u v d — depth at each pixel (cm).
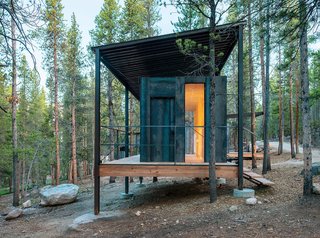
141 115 762
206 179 1067
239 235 459
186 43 596
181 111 753
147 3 1825
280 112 1934
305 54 646
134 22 1636
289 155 1811
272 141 3412
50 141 2133
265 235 449
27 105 2511
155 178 1256
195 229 509
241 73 683
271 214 546
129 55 781
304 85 656
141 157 757
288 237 435
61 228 655
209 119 747
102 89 2236
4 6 315
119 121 2378
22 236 641
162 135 759
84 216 675
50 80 1934
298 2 497
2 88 1220
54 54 1633
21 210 945
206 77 753
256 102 2542
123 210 725
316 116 2330
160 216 621
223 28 652
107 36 1633
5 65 378
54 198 1016
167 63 896
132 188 1145
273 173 1044
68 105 2203
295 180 839
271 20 537
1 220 903
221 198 684
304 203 597
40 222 774
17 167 1409
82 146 2394
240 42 680
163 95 759
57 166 1706
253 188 788
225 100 748
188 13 1012
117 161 786
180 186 1003
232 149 1956
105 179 1983
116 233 546
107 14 1630
